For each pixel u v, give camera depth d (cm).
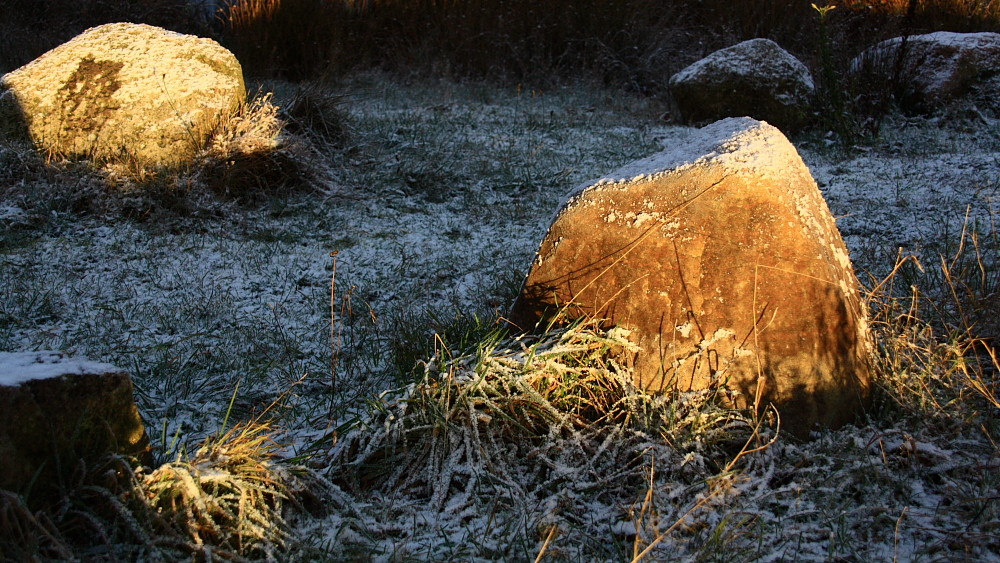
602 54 1089
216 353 409
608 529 274
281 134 663
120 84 625
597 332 333
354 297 480
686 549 262
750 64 873
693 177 329
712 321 320
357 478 298
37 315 442
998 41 918
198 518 256
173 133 618
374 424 310
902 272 462
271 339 427
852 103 865
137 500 250
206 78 641
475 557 259
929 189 648
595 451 305
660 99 1009
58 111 618
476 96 1011
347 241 573
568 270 343
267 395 370
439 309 461
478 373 313
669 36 1087
